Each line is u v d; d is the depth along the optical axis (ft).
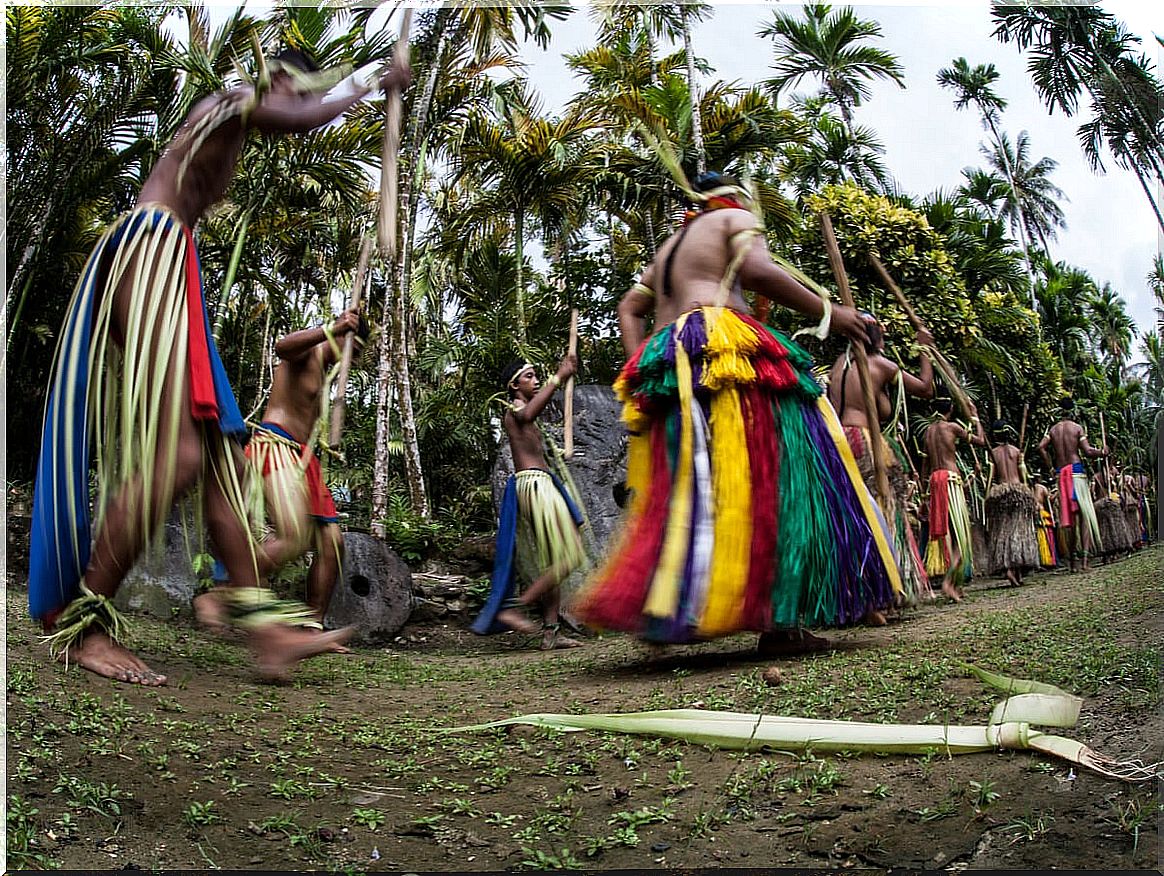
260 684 13.62
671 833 7.47
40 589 11.23
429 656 21.89
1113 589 19.25
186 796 7.84
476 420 46.60
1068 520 36.32
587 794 8.52
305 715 11.53
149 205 11.45
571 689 13.79
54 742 8.38
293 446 17.51
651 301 16.01
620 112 41.01
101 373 11.02
